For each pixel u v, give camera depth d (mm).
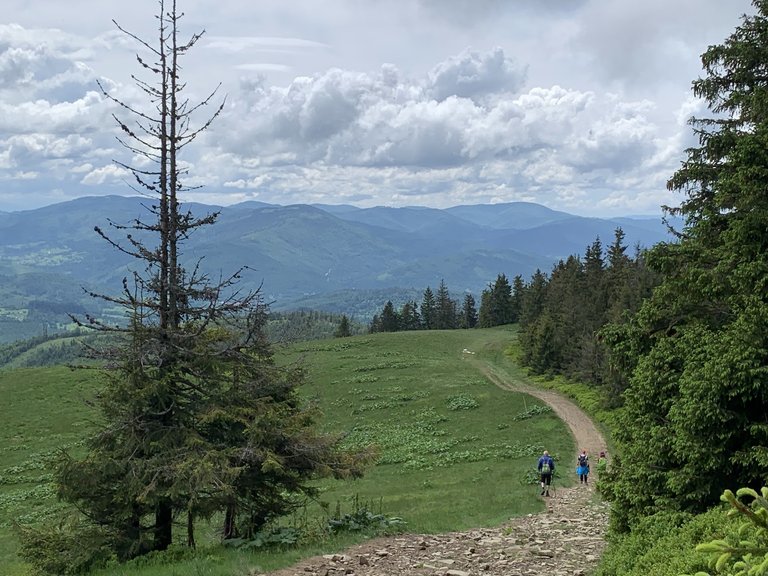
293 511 19688
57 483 15781
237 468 15719
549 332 70000
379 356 92062
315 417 19484
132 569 14289
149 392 16172
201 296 16938
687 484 11125
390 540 16156
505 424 49906
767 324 11086
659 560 8680
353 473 18266
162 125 16500
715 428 10844
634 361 15539
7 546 29031
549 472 26594
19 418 62812
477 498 27469
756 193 13438
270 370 18281
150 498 15398
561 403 54688
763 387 10492
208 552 15508
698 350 12078
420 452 44969
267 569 12789
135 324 16453
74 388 72750
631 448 13000
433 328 153500
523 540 15969
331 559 13672
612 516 13023
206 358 17219
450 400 61906
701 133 17109
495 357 88375
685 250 15289
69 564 15539
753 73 16000
